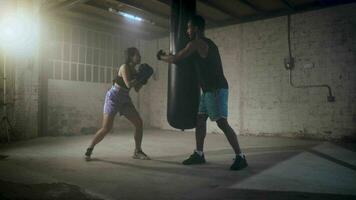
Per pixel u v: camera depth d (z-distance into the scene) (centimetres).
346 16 527
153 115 800
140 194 204
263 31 623
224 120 287
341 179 244
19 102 527
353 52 519
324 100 549
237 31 658
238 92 654
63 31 630
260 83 624
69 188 218
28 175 258
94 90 692
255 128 629
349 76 523
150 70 337
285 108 593
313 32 562
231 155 373
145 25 701
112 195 202
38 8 557
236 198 193
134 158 348
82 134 653
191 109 276
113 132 680
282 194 201
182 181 240
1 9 501
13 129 517
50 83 602
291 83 586
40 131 578
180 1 290
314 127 558
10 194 202
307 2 554
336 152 400
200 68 286
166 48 780
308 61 567
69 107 636
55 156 361
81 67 666
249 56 640
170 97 279
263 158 351
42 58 580
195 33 288
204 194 204
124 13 616
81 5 565
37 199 192
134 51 337
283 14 589
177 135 627
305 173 267
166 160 337
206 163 317
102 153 387
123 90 333
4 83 504
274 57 608
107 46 727
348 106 523
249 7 580
